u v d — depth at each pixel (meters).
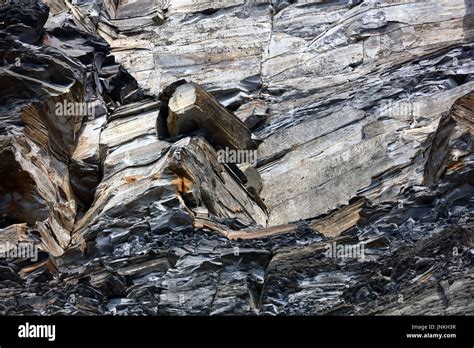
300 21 56.50
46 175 39.66
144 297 30.28
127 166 41.53
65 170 41.66
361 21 54.41
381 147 43.97
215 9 58.62
